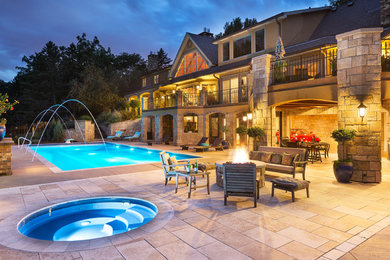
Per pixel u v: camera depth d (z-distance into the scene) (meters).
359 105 8.45
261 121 12.38
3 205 5.95
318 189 7.58
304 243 4.11
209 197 6.73
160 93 30.27
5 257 3.62
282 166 8.57
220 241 4.15
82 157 16.91
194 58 25.83
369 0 17.20
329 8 18.41
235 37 21.86
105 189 7.51
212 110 20.30
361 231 4.60
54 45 41.22
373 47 8.40
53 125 28.16
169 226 4.76
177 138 21.19
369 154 8.40
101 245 3.99
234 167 5.93
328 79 9.62
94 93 32.59
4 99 10.19
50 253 3.74
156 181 8.59
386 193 7.15
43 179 8.87
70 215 5.89
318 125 17.00
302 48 16.17
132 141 26.83
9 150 9.59
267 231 4.57
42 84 36.03
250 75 13.70
